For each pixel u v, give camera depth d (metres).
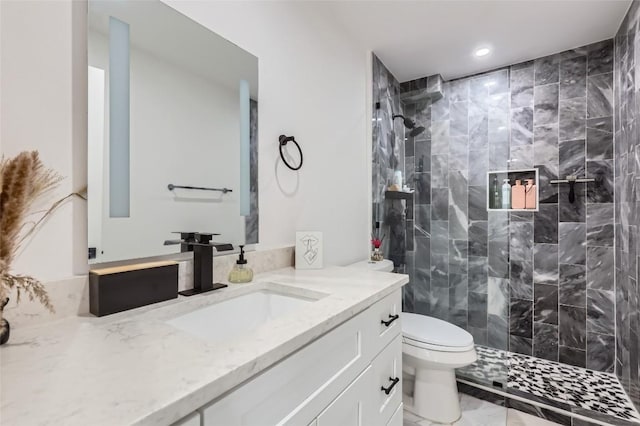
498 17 1.87
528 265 2.44
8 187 0.62
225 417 0.52
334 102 1.87
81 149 0.79
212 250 1.03
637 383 1.71
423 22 1.91
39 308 0.70
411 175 2.90
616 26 1.99
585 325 2.24
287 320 0.75
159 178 0.97
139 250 0.91
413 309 2.80
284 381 0.64
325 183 1.77
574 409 1.71
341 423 0.84
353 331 0.91
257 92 1.33
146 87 0.94
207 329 0.92
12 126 0.68
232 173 1.21
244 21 1.27
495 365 2.17
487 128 2.61
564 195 2.33
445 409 1.69
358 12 1.80
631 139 1.81
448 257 2.69
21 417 0.38
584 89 2.26
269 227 1.38
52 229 0.74
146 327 0.70
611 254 2.16
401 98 2.83
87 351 0.57
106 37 0.85
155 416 0.40
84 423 0.37
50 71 0.74
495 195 2.57
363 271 1.36
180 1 1.04
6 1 0.68
